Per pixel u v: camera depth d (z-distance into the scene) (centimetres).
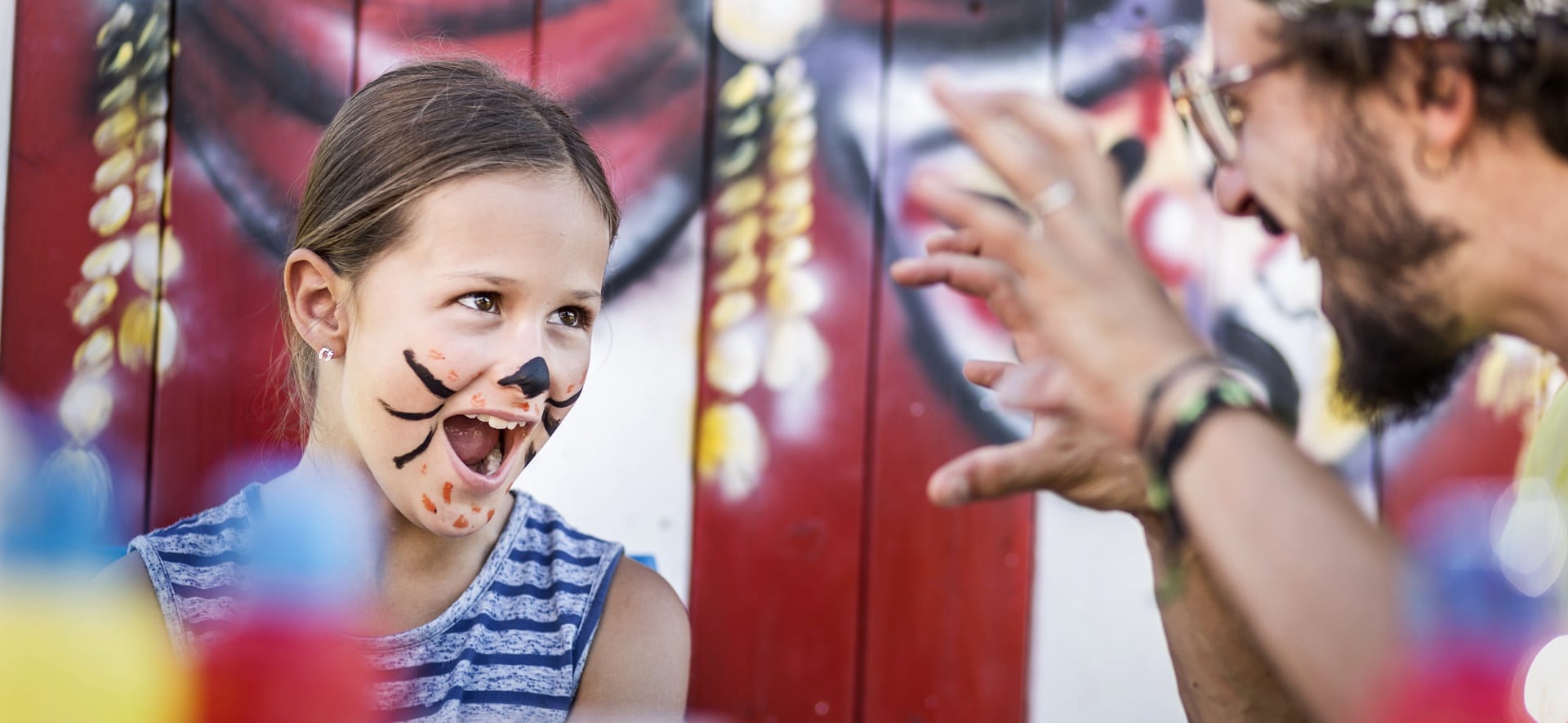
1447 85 79
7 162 150
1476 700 67
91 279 150
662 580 120
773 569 155
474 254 99
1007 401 72
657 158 153
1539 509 96
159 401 150
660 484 154
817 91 154
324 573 77
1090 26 153
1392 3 79
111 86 150
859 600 155
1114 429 71
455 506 102
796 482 155
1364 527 70
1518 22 78
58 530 98
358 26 152
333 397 106
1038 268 71
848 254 154
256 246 151
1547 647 69
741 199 154
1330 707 68
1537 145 79
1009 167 72
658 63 153
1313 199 84
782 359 154
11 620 56
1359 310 88
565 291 103
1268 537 69
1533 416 152
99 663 56
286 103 151
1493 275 83
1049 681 155
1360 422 152
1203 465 69
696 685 154
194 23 150
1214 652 93
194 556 102
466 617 108
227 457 150
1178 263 153
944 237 74
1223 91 87
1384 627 68
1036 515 155
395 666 103
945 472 71
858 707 155
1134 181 153
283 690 64
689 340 154
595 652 113
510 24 153
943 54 154
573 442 154
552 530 119
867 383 154
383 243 101
